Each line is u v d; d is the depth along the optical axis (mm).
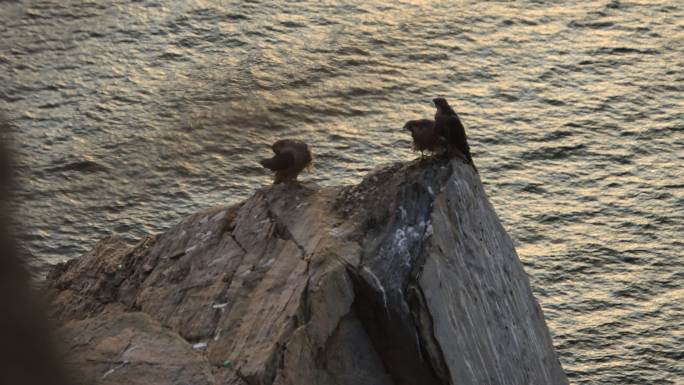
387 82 121500
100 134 101312
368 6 133000
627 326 91438
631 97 132000
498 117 125875
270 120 8781
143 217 93500
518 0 152625
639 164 117500
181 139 8359
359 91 28125
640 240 104062
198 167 97000
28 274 4270
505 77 134375
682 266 99938
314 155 109188
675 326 91375
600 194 111688
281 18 129000
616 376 85312
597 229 105750
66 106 105938
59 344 4500
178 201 95688
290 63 14148
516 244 103375
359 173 108312
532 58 139625
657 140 122312
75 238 89125
